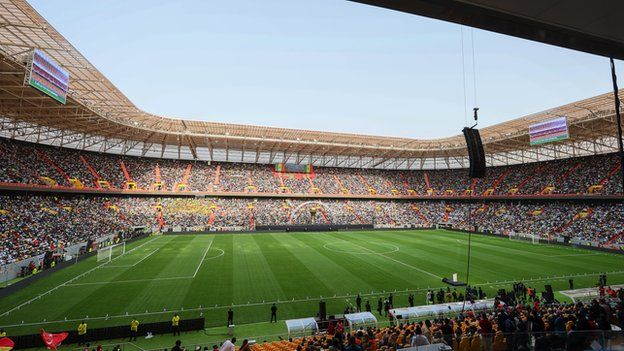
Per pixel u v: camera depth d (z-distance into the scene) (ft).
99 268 109.29
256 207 244.42
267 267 111.55
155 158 250.37
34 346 56.65
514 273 106.93
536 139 184.14
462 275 103.86
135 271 105.19
